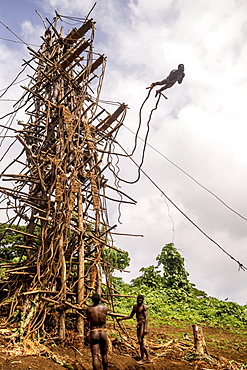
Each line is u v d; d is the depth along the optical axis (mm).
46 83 13250
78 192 11383
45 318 9672
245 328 18797
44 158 11961
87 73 11797
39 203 12117
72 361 7773
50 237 10602
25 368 6707
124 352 9492
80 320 9734
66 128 11625
